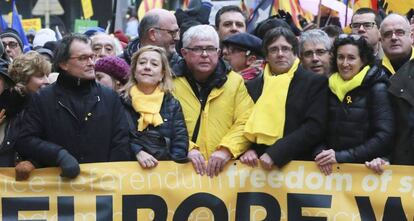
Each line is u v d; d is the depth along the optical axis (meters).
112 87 7.86
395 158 6.98
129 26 16.73
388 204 7.00
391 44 7.75
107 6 26.36
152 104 6.98
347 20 12.23
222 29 9.54
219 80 7.17
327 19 12.68
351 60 6.94
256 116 7.05
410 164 6.96
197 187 7.04
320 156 6.96
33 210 6.96
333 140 7.02
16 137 6.95
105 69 7.86
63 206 6.96
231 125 7.20
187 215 7.05
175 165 7.02
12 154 7.07
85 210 6.97
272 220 7.09
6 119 7.08
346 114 6.95
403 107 6.90
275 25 8.68
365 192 7.01
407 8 10.85
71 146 6.76
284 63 7.12
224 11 9.62
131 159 7.02
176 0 22.56
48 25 24.27
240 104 7.19
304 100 7.02
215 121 7.16
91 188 6.94
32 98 6.79
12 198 6.95
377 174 6.98
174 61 8.34
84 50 6.70
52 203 6.96
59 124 6.71
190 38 7.11
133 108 7.01
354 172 7.00
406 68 6.95
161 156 6.98
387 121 6.86
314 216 7.06
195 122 7.17
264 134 7.00
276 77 7.11
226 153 7.04
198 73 7.16
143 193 7.00
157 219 7.03
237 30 9.50
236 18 9.51
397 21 7.74
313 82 7.05
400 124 6.92
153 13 8.36
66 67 6.71
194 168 7.04
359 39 6.96
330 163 6.97
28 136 6.73
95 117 6.77
